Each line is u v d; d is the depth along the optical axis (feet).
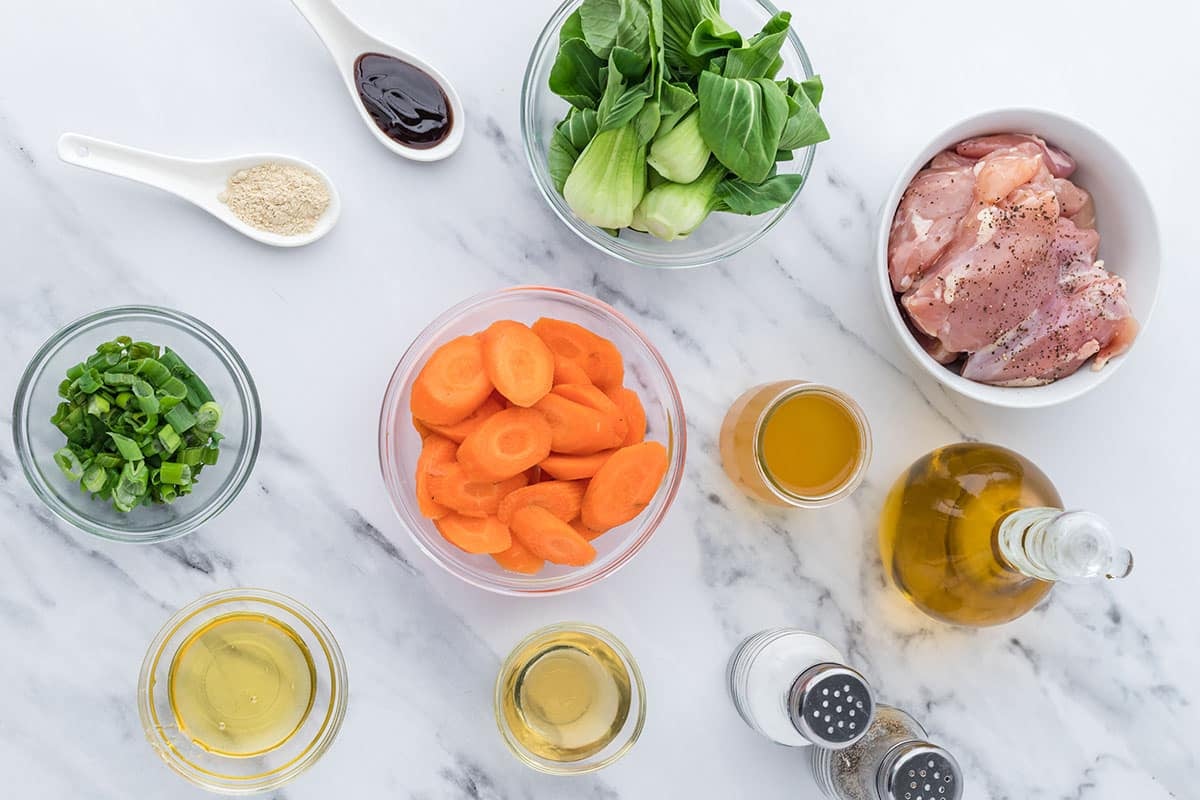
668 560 2.66
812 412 2.53
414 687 2.61
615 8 2.35
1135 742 2.74
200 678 2.51
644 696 2.50
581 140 2.45
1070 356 2.49
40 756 2.55
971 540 2.44
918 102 2.66
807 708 2.37
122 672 2.56
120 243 2.54
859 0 2.63
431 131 2.57
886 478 2.70
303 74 2.55
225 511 2.56
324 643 2.49
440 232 2.60
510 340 2.41
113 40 2.52
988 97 2.67
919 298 2.49
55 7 2.51
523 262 2.62
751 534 2.68
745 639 2.67
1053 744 2.73
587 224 2.54
